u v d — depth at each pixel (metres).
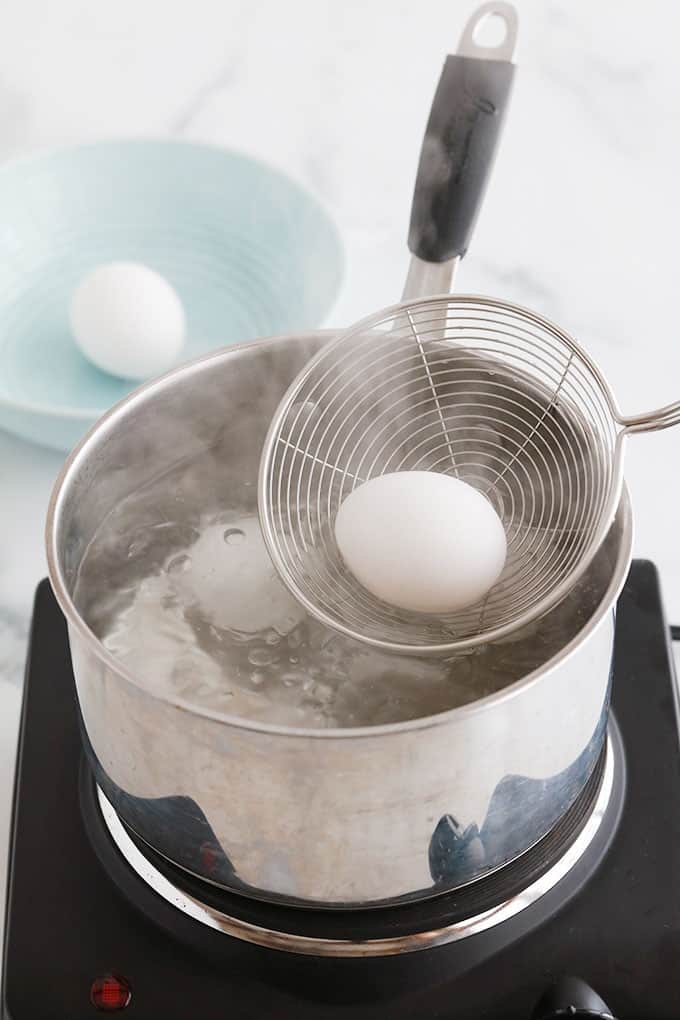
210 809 0.59
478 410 0.71
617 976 0.62
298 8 1.12
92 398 0.89
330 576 0.71
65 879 0.66
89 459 0.66
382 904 0.61
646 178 1.00
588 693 0.60
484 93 0.66
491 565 0.67
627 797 0.67
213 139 1.04
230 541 0.72
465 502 0.68
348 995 0.62
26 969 0.63
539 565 0.70
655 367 0.89
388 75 1.07
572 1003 0.60
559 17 1.10
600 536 0.62
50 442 0.83
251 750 0.57
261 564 0.71
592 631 0.57
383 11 1.11
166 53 1.09
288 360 0.69
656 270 0.95
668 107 1.05
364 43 1.09
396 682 0.66
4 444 0.86
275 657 0.67
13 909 0.65
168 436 0.70
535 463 0.71
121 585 0.69
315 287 0.89
